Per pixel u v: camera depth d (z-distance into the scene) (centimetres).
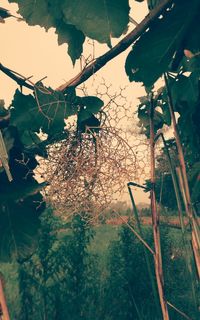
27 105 34
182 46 32
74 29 33
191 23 31
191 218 33
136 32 30
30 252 36
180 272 131
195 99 45
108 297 139
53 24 33
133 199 34
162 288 32
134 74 32
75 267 134
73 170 36
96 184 36
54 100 34
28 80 33
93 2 29
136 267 142
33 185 35
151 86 34
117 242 150
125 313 138
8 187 35
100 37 30
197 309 31
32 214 36
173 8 30
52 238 128
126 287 140
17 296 144
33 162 36
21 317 129
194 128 44
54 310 131
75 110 35
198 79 44
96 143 36
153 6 32
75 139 36
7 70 33
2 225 36
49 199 36
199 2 30
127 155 35
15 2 32
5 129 34
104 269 161
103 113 36
